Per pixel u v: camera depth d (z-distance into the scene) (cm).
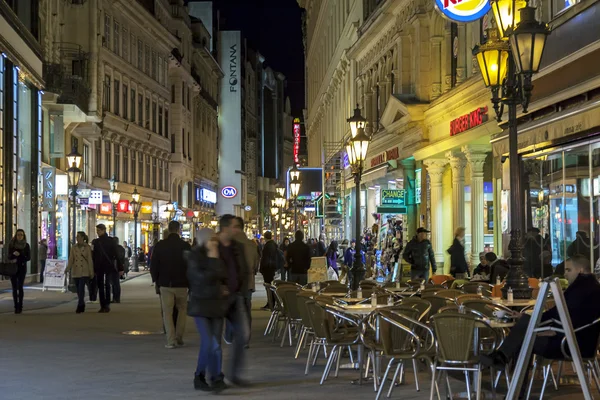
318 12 7838
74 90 4553
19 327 2236
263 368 1534
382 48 4312
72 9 5038
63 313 2689
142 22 6994
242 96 13475
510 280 1455
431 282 2050
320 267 3347
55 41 4747
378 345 1281
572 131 1759
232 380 1327
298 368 1534
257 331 2214
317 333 1400
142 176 7206
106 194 6019
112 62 6181
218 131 12169
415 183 3859
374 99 4634
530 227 2320
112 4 6109
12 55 3559
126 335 2050
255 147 15412
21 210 3962
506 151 2161
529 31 1301
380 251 4228
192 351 1748
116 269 2812
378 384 1302
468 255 3158
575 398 1196
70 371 1477
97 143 5866
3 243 3519
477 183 2984
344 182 5834
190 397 1235
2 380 1382
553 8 2183
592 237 1900
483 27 2775
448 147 3131
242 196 13062
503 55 1474
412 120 3519
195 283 1288
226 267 1324
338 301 1642
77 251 2688
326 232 6225
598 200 1870
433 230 3488
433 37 3431
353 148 2256
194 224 9631
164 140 8025
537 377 1431
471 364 1156
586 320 1090
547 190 2186
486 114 2706
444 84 3309
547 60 2162
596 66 1858
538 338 1105
